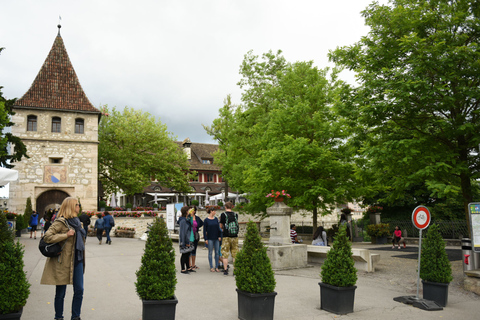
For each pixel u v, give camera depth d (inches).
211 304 265.6
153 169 1401.3
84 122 1203.2
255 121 946.1
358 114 411.8
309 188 692.1
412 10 406.0
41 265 427.8
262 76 989.8
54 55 1259.2
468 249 335.0
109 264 444.5
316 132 694.5
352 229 970.7
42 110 1155.9
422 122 401.7
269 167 685.3
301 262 429.4
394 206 1031.6
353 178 679.7
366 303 279.0
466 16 382.6
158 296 204.8
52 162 1162.6
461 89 364.2
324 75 797.9
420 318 246.1
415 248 714.2
